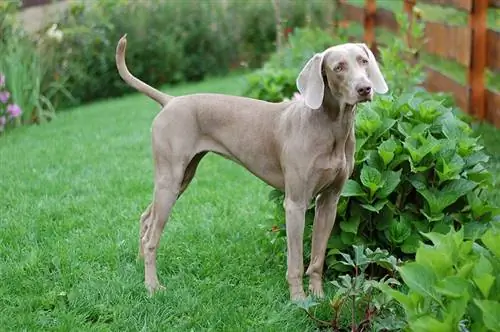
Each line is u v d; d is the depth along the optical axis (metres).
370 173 4.42
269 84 8.62
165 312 4.26
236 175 7.14
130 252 5.17
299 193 4.16
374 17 10.49
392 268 4.14
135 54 13.49
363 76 3.87
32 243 5.34
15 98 10.15
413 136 4.58
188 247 5.25
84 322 4.20
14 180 7.09
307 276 4.80
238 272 4.82
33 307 4.38
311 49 9.70
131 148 8.44
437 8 8.70
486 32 7.26
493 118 7.27
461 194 4.43
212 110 4.43
